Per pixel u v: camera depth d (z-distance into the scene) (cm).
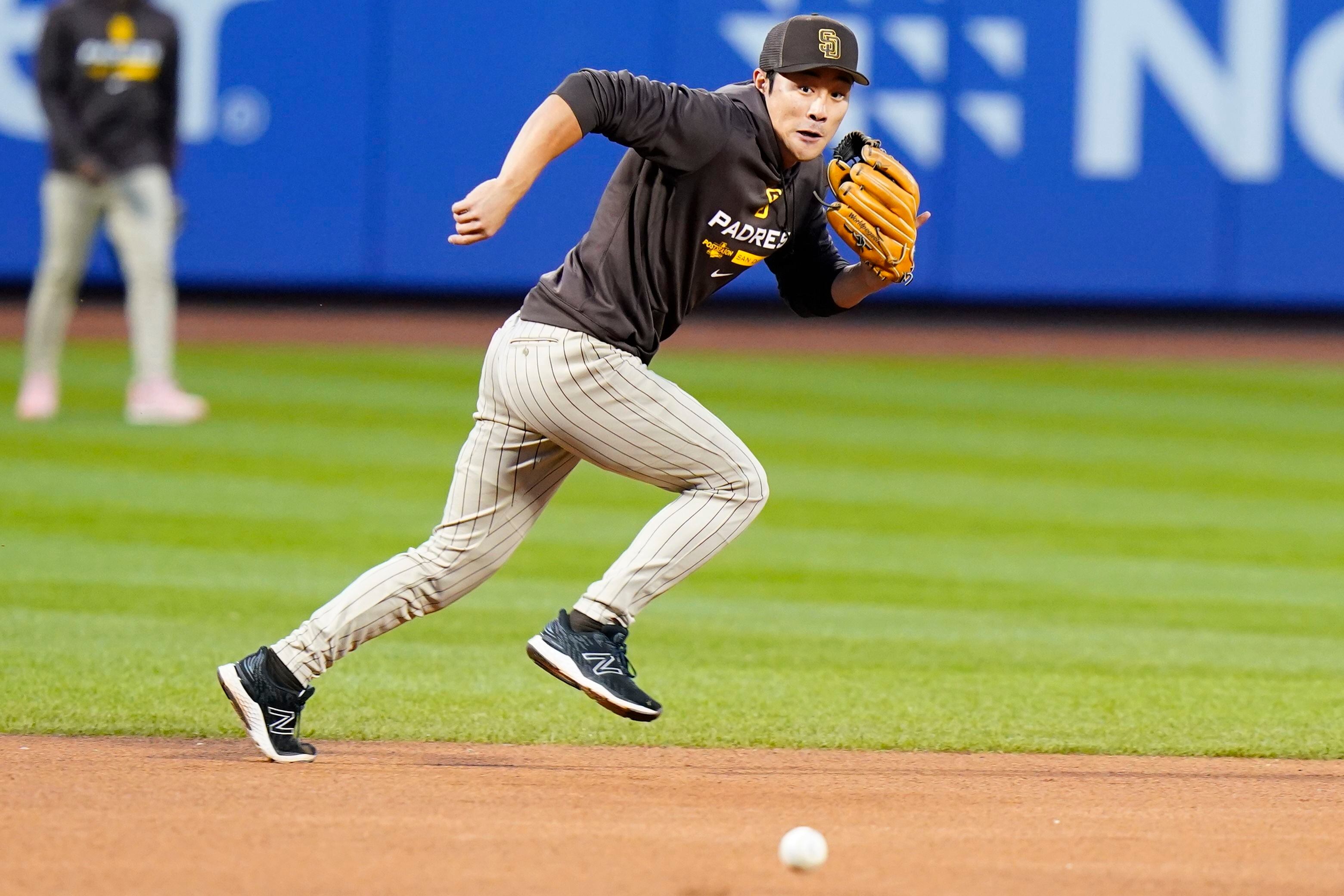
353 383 4638
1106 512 3241
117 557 2520
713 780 1412
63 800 1266
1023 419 4394
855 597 2470
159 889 1055
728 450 1344
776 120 1288
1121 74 5628
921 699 1814
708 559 1367
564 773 1424
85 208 3712
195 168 5672
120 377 4622
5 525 2712
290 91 5659
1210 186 5650
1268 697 1859
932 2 5631
